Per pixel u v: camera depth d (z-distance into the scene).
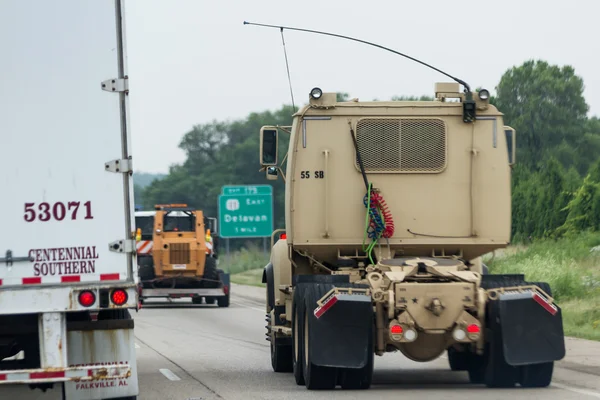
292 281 43.81
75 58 31.77
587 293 79.44
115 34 31.95
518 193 129.50
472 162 42.66
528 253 102.94
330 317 38.12
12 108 31.52
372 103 42.59
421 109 42.69
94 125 31.81
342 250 42.53
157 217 106.56
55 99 31.67
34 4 31.64
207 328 78.31
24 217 31.47
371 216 42.19
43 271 31.42
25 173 31.52
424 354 39.41
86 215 31.67
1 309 31.08
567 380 42.25
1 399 32.47
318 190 42.34
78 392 32.91
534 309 38.09
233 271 191.88
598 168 118.56
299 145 42.38
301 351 40.59
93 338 33.12
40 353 31.23
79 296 31.34
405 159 42.56
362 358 37.97
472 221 42.62
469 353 42.75
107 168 31.78
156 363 53.66
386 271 39.34
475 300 38.47
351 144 42.50
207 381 44.97
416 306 38.09
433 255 42.81
